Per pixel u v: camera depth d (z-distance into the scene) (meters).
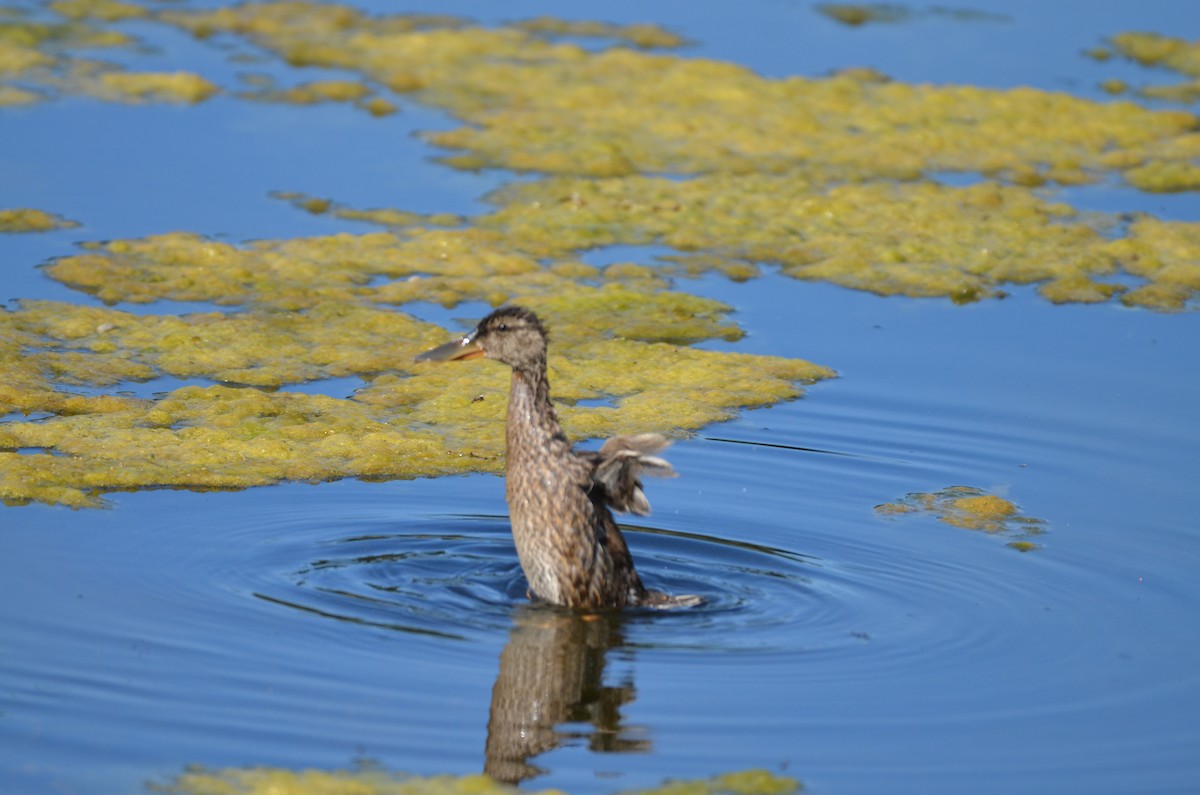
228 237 19.45
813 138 23.95
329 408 14.92
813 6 31.11
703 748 9.20
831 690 9.99
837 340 17.08
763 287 18.69
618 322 17.47
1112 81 26.95
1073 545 12.44
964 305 18.22
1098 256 19.70
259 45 27.70
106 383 15.21
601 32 29.03
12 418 14.23
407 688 9.84
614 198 21.30
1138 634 10.96
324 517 12.54
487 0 30.88
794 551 12.34
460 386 15.79
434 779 8.80
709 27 29.59
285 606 10.92
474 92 25.56
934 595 11.56
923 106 25.39
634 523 12.82
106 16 29.14
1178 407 15.20
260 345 16.39
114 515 12.27
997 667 10.41
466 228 20.17
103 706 9.44
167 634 10.40
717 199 21.42
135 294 17.59
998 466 14.02
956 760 9.15
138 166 21.72
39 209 20.00
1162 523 12.82
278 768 8.84
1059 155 23.70
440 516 12.72
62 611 10.63
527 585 11.57
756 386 15.79
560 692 9.85
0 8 29.08
